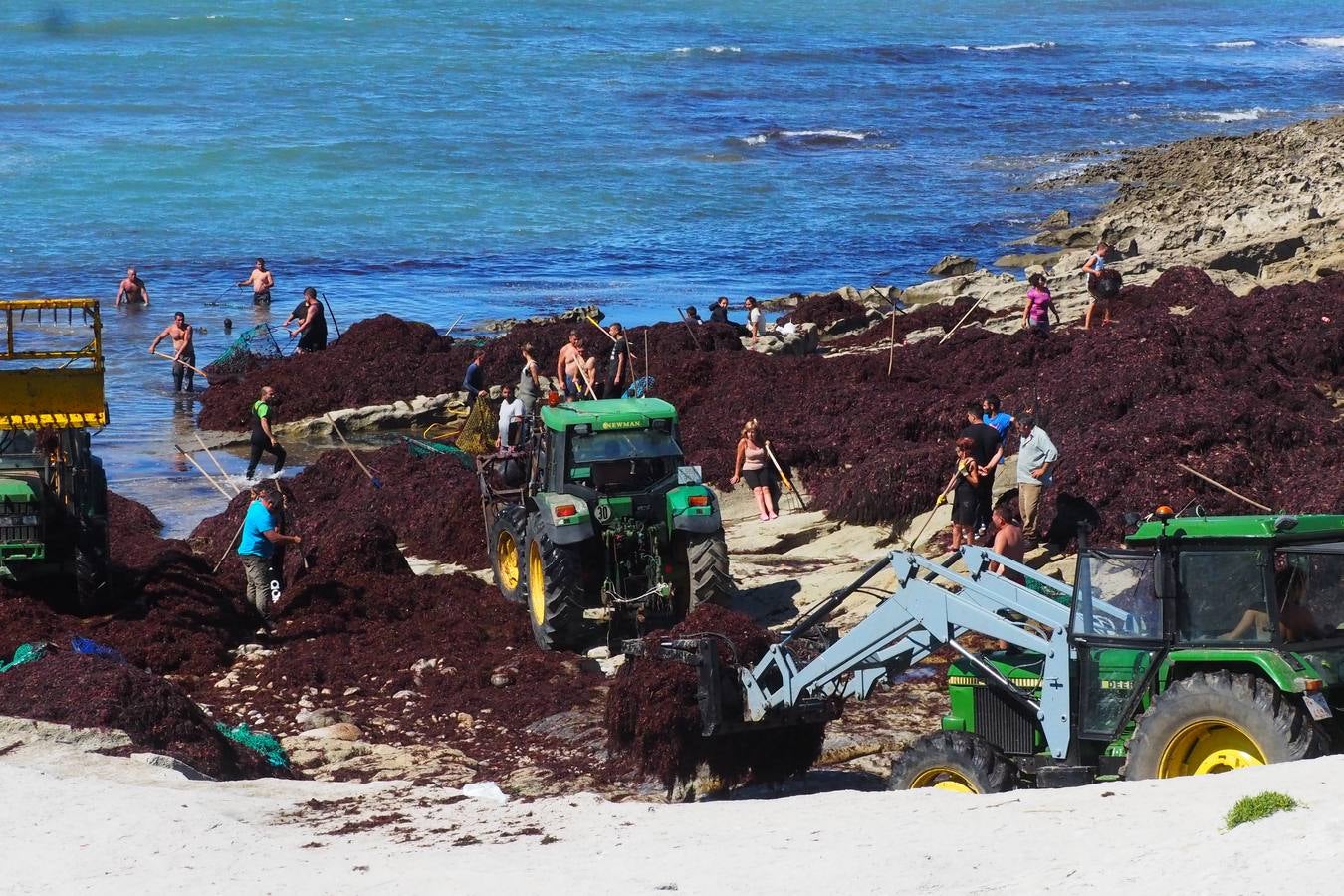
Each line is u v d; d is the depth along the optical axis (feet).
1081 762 60.34
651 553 97.35
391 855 58.65
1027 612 64.54
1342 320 153.99
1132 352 135.54
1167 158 391.04
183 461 165.68
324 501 146.00
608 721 76.13
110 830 62.95
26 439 100.94
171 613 100.63
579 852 56.90
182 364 196.13
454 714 86.79
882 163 406.62
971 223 331.98
